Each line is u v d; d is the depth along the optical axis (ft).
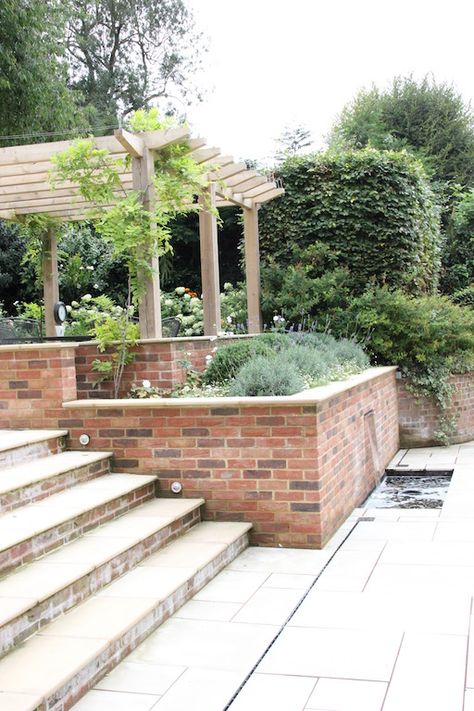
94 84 74.08
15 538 12.80
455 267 49.34
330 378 23.67
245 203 34.06
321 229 38.11
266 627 12.76
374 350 34.32
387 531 19.36
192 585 14.44
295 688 10.44
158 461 18.88
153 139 22.11
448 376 35.17
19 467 17.01
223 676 10.91
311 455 17.78
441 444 34.99
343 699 10.06
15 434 18.84
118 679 10.90
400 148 64.18
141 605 12.48
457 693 10.09
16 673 9.97
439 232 44.39
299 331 32.86
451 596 14.03
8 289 52.85
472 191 52.49
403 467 29.40
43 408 19.66
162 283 51.11
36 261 34.86
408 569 15.87
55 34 47.26
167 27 78.54
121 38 77.97
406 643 11.88
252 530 18.28
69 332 34.94
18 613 10.80
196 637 12.41
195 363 23.85
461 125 67.87
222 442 18.39
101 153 22.16
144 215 21.98
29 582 12.11
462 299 48.39
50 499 15.93
